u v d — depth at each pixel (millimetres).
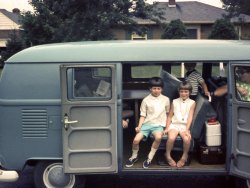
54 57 5090
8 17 37531
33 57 5125
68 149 4875
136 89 6168
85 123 4863
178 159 5496
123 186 5848
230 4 32000
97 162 4941
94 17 18141
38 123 5082
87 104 4820
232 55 4906
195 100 5676
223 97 5324
